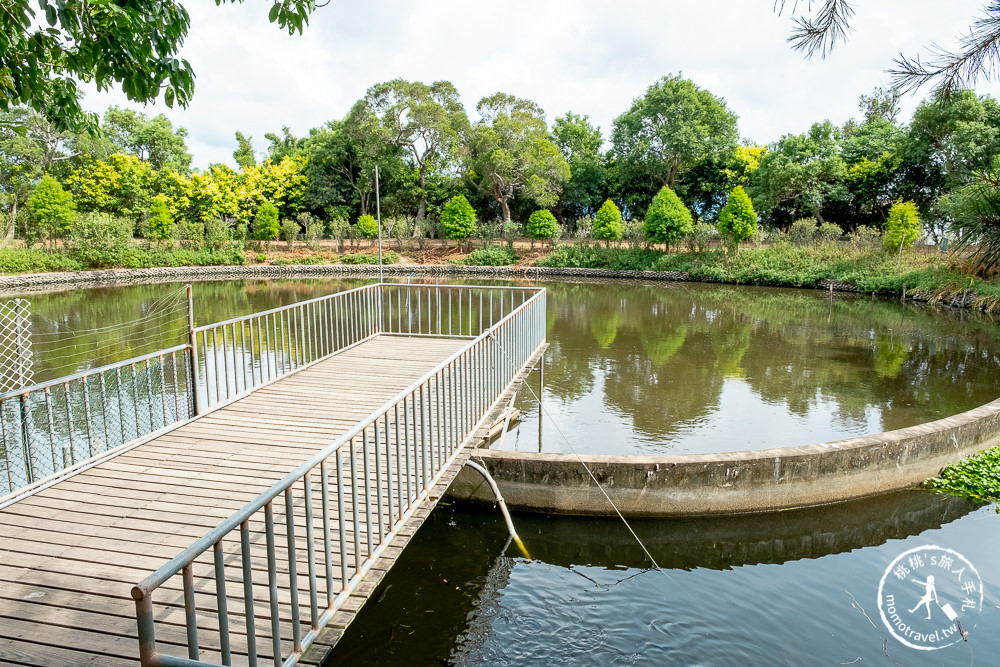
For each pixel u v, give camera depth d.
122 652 2.36
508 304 19.97
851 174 30.83
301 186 38.66
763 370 11.20
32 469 3.76
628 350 12.84
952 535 5.35
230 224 37.38
